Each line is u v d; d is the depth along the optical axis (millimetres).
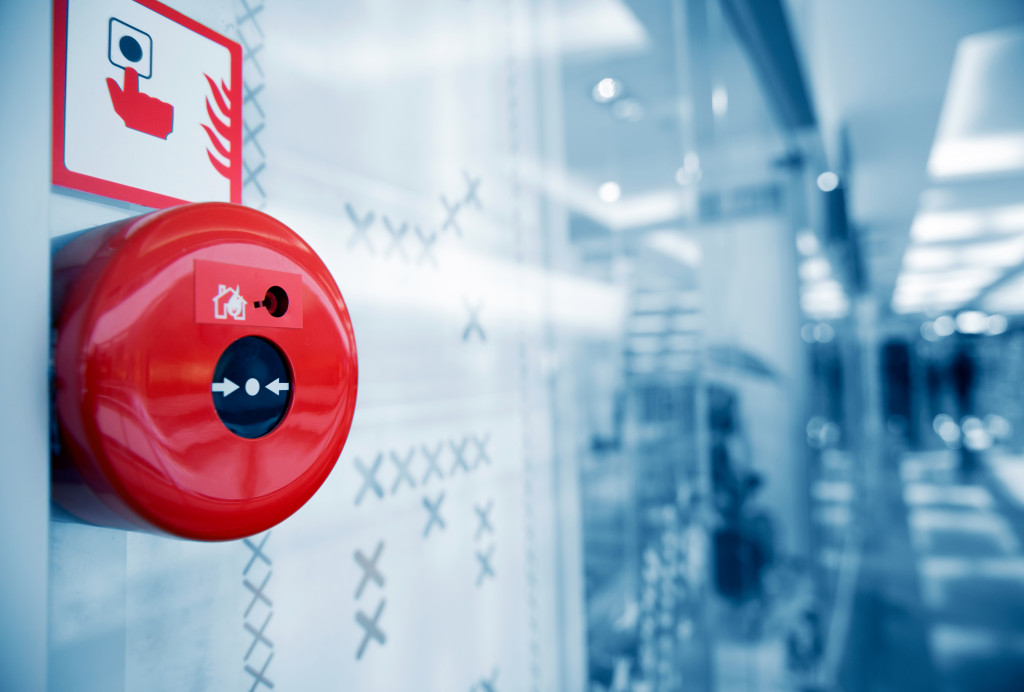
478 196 775
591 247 1214
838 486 3855
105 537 334
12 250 269
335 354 345
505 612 790
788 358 3086
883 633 2383
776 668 2029
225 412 288
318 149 526
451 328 711
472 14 783
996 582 2865
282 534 475
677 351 2072
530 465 874
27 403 268
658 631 1582
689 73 1918
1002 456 5535
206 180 401
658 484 1813
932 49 2537
